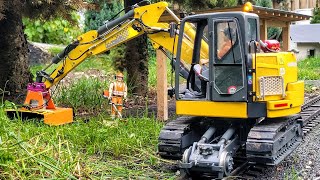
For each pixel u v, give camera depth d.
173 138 0.97
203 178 0.94
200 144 0.92
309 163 1.01
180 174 0.93
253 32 0.98
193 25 1.11
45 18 1.48
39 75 1.33
